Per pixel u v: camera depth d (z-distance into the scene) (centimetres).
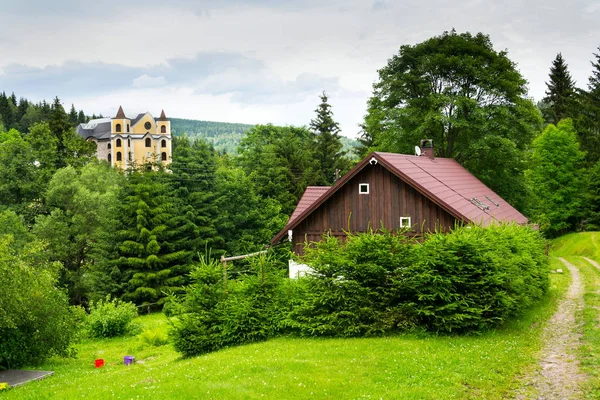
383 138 5191
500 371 1457
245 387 1320
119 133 13938
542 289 2761
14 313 2089
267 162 6950
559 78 9319
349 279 2022
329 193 3030
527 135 4878
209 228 5144
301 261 2194
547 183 7062
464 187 3519
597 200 6962
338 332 1989
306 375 1407
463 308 1886
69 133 7706
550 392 1294
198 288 2120
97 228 5009
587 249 6019
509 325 2039
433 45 5156
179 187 5262
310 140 8606
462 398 1242
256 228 5769
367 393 1261
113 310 3284
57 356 2570
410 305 1934
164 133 14512
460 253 1931
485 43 5275
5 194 6325
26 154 6500
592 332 1903
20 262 2122
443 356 1580
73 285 5438
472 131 4869
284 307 2089
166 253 4816
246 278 2158
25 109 17650
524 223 3709
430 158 3894
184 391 1291
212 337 2036
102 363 2312
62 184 5716
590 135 7712
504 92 4916
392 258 1992
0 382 1831
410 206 2898
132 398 1266
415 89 5119
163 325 3156
